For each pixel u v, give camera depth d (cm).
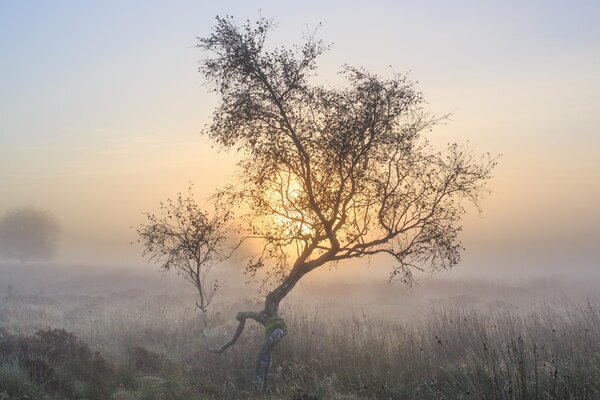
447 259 973
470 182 945
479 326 1145
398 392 858
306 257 1030
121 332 1474
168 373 1057
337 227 1020
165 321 1675
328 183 1015
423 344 1099
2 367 913
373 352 1034
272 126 990
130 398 885
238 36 977
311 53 980
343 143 959
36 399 845
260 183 1016
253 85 988
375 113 962
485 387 748
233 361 1116
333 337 1145
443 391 847
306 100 985
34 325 1694
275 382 976
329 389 878
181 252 1045
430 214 974
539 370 782
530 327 1205
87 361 1041
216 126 991
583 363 818
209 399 912
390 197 1005
